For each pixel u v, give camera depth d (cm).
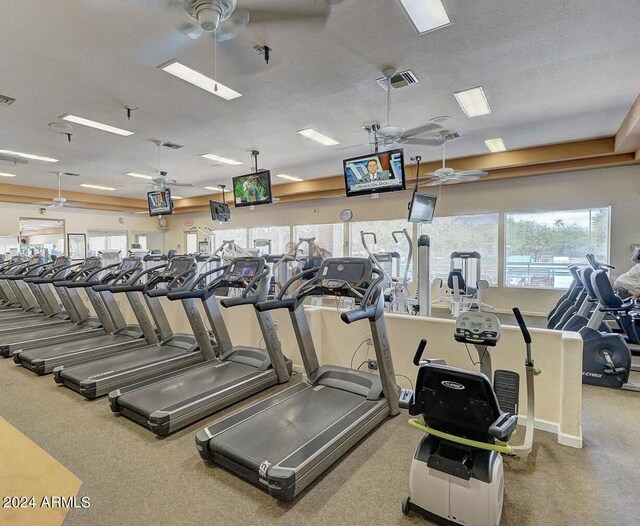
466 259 740
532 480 236
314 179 952
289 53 338
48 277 670
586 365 397
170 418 293
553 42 323
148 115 486
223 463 243
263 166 792
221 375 383
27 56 335
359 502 216
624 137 527
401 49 334
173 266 511
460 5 273
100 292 552
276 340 401
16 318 689
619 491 225
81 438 289
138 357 441
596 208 709
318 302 673
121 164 752
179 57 342
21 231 1201
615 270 679
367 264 320
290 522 201
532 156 669
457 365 336
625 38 317
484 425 182
